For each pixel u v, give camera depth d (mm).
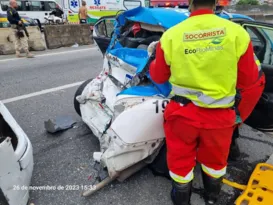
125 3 15523
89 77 5969
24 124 3652
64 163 2805
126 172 2416
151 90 2281
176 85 1774
